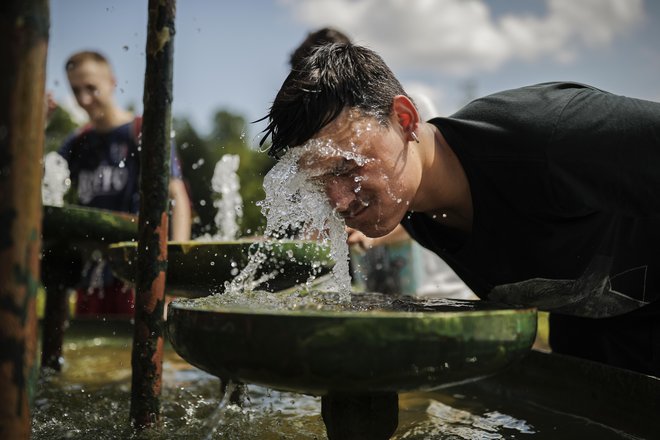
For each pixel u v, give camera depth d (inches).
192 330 43.8
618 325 75.9
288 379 40.9
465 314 41.1
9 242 33.5
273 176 56.7
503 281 68.1
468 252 66.7
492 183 60.2
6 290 33.5
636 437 60.1
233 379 44.6
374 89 55.2
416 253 125.1
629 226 66.4
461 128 60.7
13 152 33.4
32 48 33.7
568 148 55.6
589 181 56.0
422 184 61.2
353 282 127.8
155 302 58.9
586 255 65.1
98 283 138.4
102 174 133.9
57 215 81.5
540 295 69.4
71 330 123.0
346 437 47.3
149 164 58.1
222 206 121.8
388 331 39.2
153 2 57.8
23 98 33.6
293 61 95.3
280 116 55.2
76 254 89.6
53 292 94.1
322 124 53.6
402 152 56.7
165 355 108.0
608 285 70.4
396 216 58.5
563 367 70.6
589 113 56.9
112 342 116.9
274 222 62.5
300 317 39.5
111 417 68.2
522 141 57.2
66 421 66.4
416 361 39.9
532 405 73.3
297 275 71.2
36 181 34.4
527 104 59.5
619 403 63.1
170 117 58.7
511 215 61.6
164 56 57.9
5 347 33.7
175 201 123.9
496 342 42.6
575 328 79.9
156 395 59.7
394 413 48.1
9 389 33.9
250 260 68.2
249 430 63.5
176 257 68.7
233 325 41.2
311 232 77.2
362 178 55.4
